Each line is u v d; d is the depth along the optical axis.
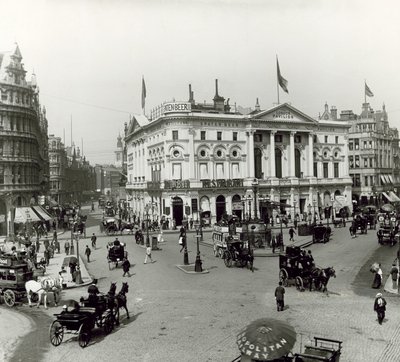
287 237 62.12
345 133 97.31
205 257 47.75
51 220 76.88
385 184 109.19
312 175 91.06
